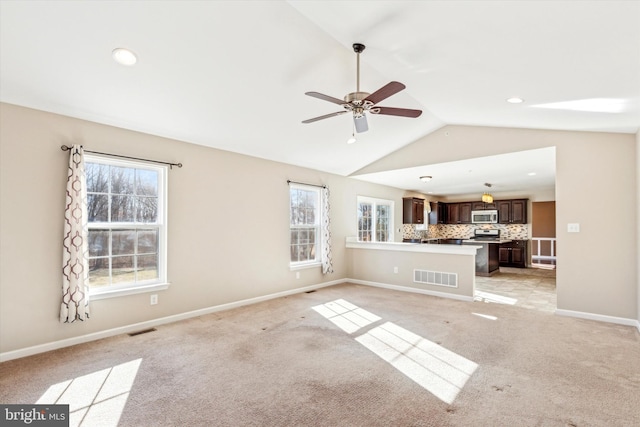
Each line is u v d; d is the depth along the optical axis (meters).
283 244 5.40
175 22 2.43
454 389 2.41
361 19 2.19
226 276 4.58
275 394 2.34
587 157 4.12
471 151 5.03
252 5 2.37
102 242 3.54
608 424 1.99
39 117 3.08
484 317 4.20
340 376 2.61
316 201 6.16
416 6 1.96
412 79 3.21
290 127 4.37
